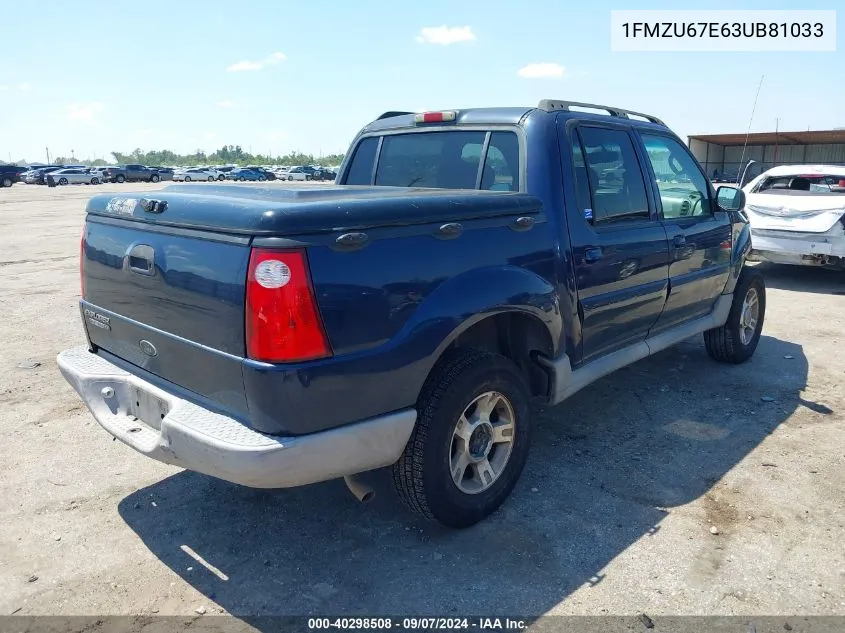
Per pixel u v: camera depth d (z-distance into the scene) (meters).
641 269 4.21
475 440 3.27
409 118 4.39
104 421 3.16
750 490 3.66
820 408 4.82
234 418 2.68
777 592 2.82
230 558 3.10
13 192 41.84
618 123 4.28
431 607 2.75
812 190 9.62
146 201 3.01
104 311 3.32
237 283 2.53
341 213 2.62
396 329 2.78
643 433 4.41
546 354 3.62
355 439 2.70
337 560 3.08
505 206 3.29
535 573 2.96
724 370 5.67
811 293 8.94
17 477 3.85
